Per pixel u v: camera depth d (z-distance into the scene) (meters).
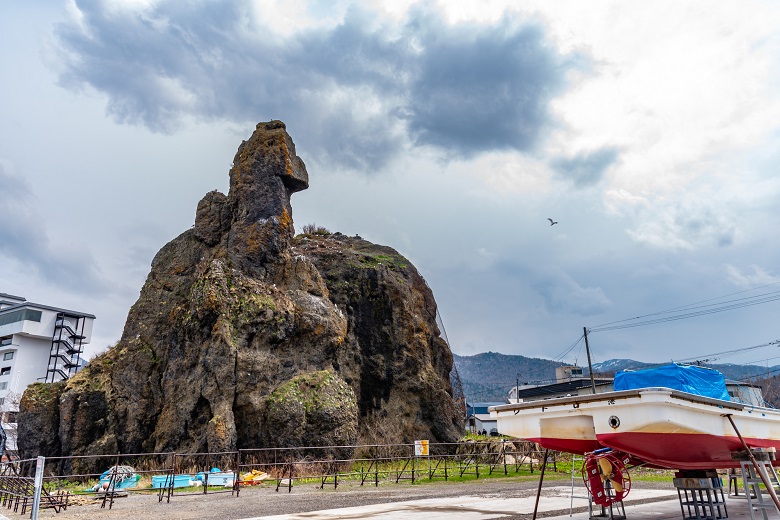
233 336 36.12
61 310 86.12
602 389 55.47
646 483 25.41
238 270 40.25
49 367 83.12
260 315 37.41
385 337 46.22
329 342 40.19
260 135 45.53
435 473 31.73
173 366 38.19
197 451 33.78
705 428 10.58
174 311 40.38
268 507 18.08
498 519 13.27
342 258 49.44
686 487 12.45
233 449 32.94
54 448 38.66
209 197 47.69
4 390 80.19
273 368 36.66
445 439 43.97
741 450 11.91
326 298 43.50
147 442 38.12
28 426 38.78
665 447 10.66
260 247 41.53
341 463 33.97
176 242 48.06
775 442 12.99
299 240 55.34
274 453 32.88
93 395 39.34
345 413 35.34
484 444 39.09
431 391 45.38
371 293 47.34
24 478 18.33
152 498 22.27
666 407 9.81
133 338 42.06
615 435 10.48
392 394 44.75
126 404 39.41
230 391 34.53
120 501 21.28
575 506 15.83
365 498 20.17
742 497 17.36
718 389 13.75
